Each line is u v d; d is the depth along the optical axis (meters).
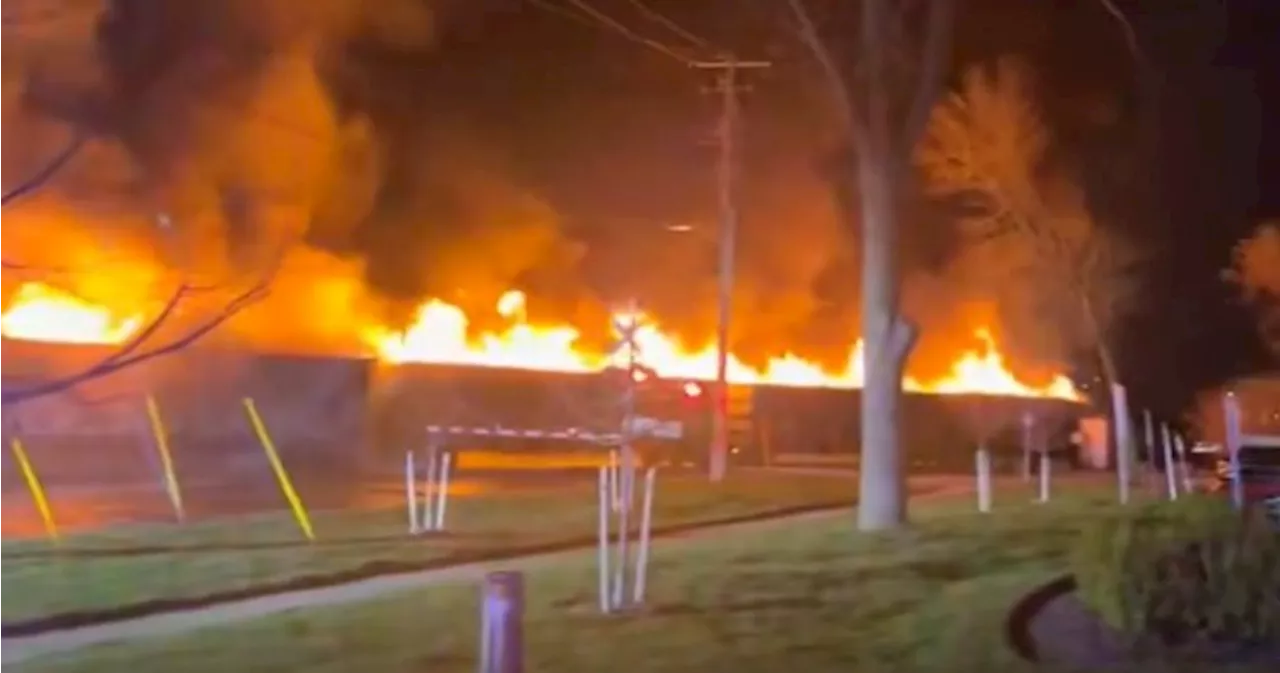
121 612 14.73
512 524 22.22
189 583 16.28
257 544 19.61
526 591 15.67
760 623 14.12
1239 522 13.66
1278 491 22.34
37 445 27.69
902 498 21.97
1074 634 13.74
